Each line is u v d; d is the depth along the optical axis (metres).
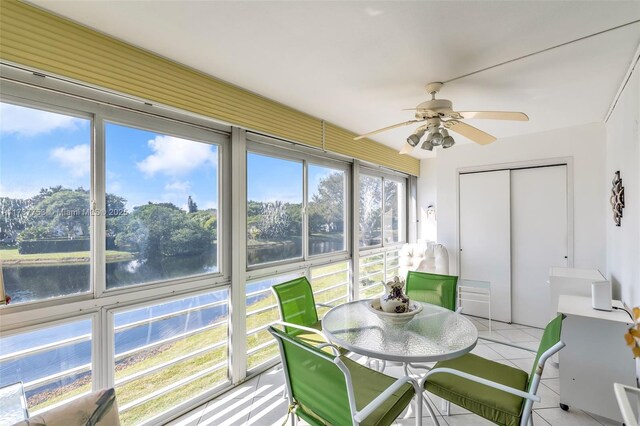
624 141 2.27
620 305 2.25
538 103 2.56
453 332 1.73
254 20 1.47
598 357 1.93
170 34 1.60
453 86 2.21
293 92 2.36
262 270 2.61
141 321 1.89
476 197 3.99
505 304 3.79
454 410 2.03
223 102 2.15
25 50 1.34
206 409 2.07
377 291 4.29
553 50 1.72
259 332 2.65
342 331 1.76
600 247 3.21
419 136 2.11
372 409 1.16
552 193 3.50
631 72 1.94
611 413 1.88
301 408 1.40
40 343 1.50
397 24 1.49
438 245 4.01
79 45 1.50
